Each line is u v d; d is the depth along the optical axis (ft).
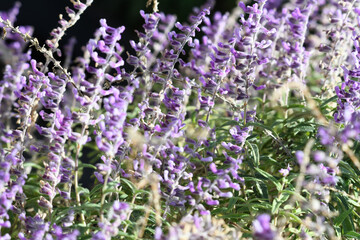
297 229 16.60
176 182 14.66
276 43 21.99
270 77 21.80
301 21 19.39
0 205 14.24
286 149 17.85
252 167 17.47
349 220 16.46
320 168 14.84
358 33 21.25
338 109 16.37
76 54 57.11
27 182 19.26
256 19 17.28
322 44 20.18
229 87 18.89
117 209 12.78
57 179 14.85
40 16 70.59
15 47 23.54
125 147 15.16
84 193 16.12
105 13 74.79
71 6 75.51
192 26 17.01
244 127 16.84
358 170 18.06
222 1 62.54
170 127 14.56
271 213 15.98
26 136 16.93
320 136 17.89
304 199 15.05
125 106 13.52
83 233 14.58
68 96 22.07
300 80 20.67
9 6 71.87
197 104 21.72
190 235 12.07
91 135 23.21
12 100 20.95
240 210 16.83
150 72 17.21
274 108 20.42
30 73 18.12
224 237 13.00
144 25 16.97
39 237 13.83
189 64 18.22
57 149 14.51
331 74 20.99
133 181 15.71
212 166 13.37
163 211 16.44
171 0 68.08
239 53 16.97
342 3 19.75
